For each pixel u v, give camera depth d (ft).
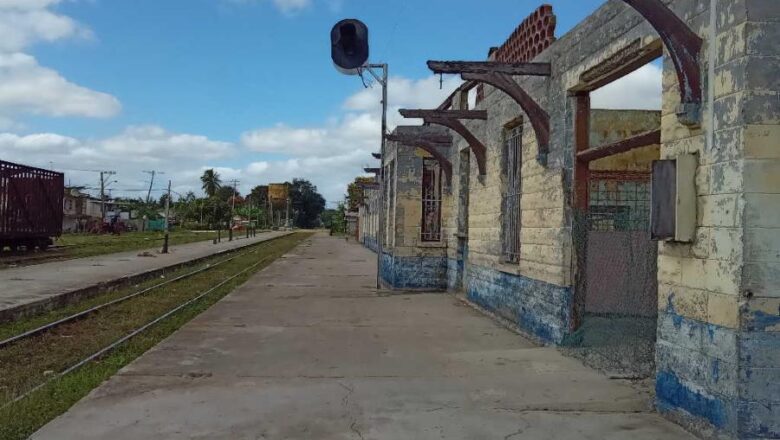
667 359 18.56
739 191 15.72
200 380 22.84
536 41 33.96
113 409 19.12
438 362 26.07
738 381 15.47
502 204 38.60
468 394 20.99
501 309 37.63
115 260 87.97
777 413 15.33
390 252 61.46
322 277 68.85
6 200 86.07
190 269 83.20
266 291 53.83
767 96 15.67
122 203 341.21
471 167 46.65
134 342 31.94
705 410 16.76
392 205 62.18
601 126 47.19
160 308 44.96
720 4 16.74
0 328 36.17
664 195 18.01
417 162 58.90
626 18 23.32
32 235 94.02
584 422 18.07
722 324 16.14
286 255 114.73
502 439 16.69
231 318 38.01
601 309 27.91
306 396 20.70
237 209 370.94
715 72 16.83
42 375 25.11
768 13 15.79
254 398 20.43
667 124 19.13
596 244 28.53
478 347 29.45
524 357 26.91
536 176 32.14
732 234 15.89
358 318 38.50
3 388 23.20
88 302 48.57
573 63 27.84
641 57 23.13
